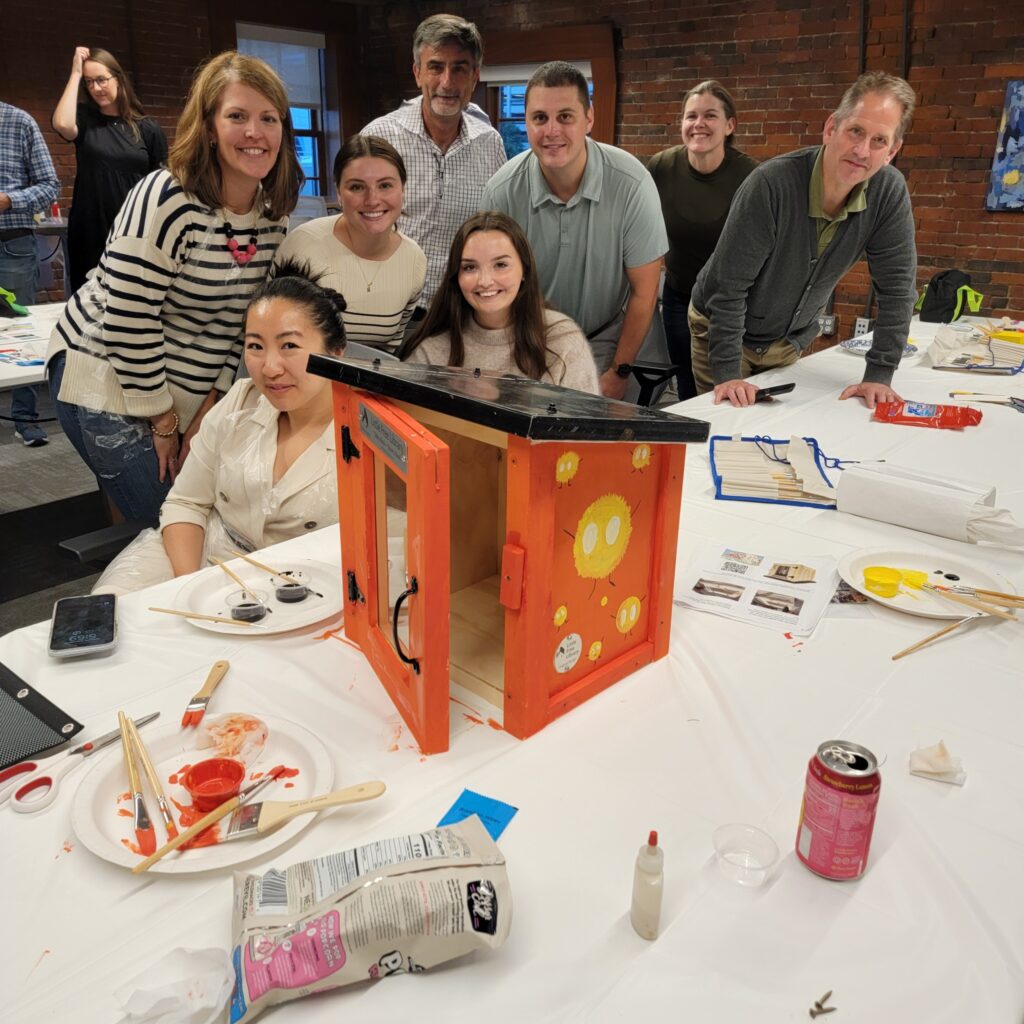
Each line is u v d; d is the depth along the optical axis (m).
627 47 6.29
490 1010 0.72
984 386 2.92
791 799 0.98
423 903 0.74
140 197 2.01
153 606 1.40
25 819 0.94
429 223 3.09
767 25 5.62
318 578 1.50
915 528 1.75
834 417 2.52
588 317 3.03
